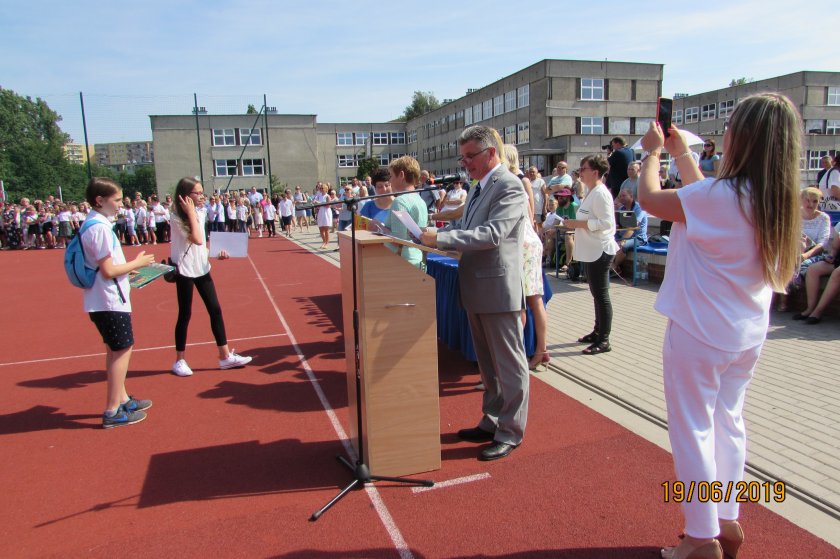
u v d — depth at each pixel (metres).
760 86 47.03
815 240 6.74
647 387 4.61
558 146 39.31
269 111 49.16
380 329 3.14
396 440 3.28
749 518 2.82
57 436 4.11
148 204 23.55
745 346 2.15
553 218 9.87
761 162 2.01
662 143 2.42
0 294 10.84
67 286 11.81
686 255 2.20
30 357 6.30
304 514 3.00
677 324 2.21
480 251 3.36
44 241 23.03
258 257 15.73
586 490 3.14
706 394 2.20
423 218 4.61
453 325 5.54
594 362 5.27
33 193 68.31
